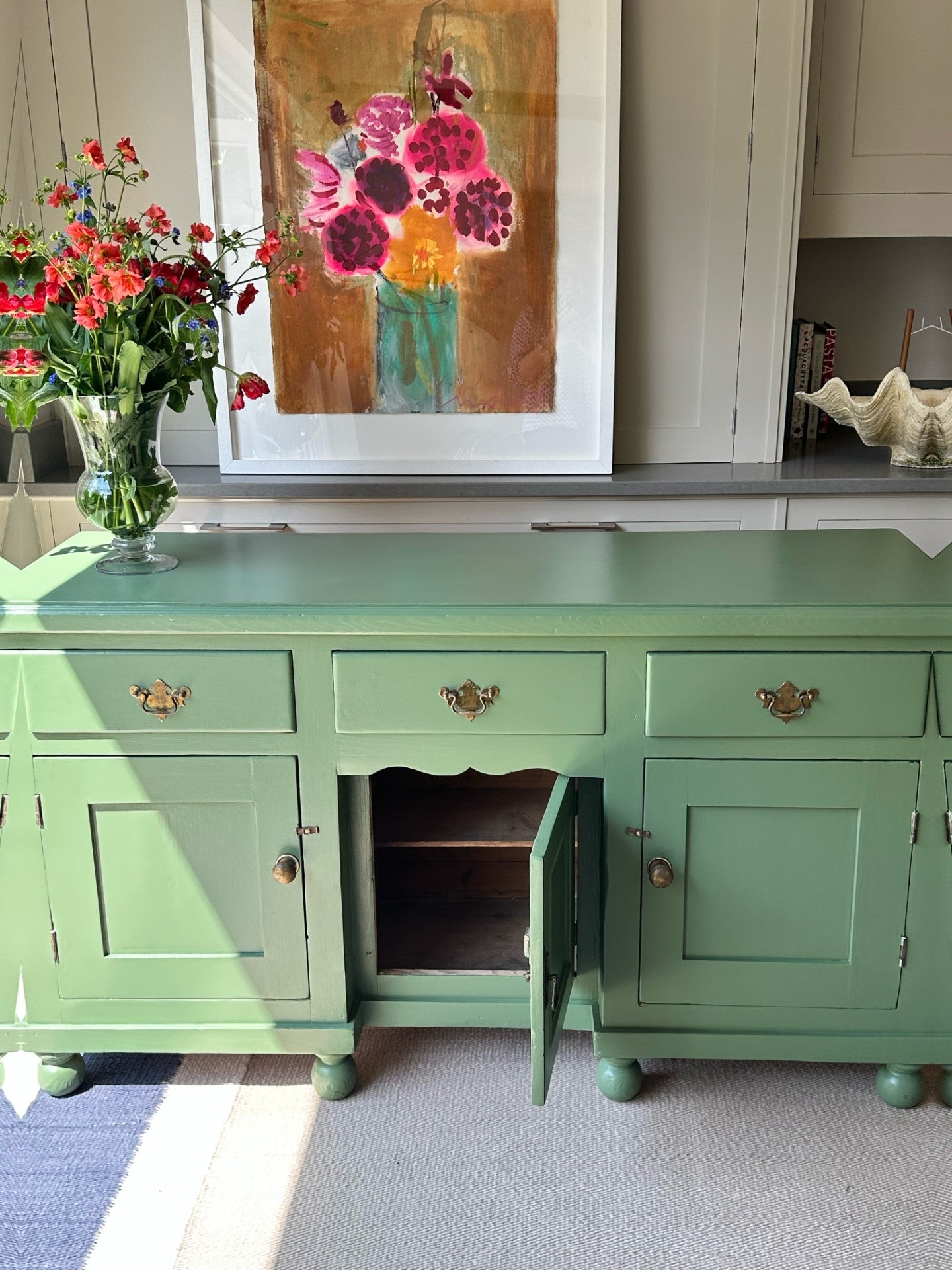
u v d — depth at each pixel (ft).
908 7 10.00
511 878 7.73
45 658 6.15
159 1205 5.97
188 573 6.73
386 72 9.65
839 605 5.91
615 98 9.61
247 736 6.23
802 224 10.50
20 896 6.50
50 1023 6.70
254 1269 5.55
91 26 9.86
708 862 6.31
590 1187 6.07
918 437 9.99
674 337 10.41
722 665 5.99
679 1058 6.66
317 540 7.66
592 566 6.82
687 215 10.12
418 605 6.01
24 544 10.19
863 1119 6.58
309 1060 7.17
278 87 9.70
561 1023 6.31
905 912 6.29
